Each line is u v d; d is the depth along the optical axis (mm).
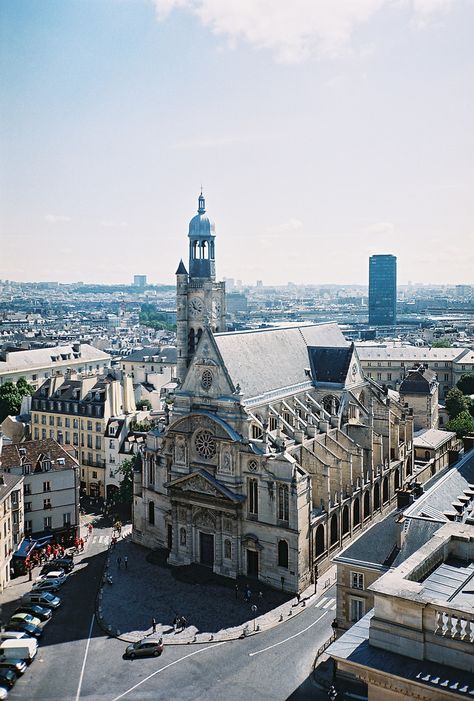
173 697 71062
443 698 30797
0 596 97750
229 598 95562
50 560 109875
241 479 101938
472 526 46281
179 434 108750
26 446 121938
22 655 78062
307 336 138250
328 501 103312
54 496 119688
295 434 106125
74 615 91125
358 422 128250
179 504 108000
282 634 84375
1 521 101250
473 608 31781
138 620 89000
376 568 68812
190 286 153625
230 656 79375
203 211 156500
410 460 137875
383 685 32656
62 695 71812
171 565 108625
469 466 84938
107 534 125562
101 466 150375
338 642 35906
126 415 154500
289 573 96812
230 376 105812
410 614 33312
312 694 71000
